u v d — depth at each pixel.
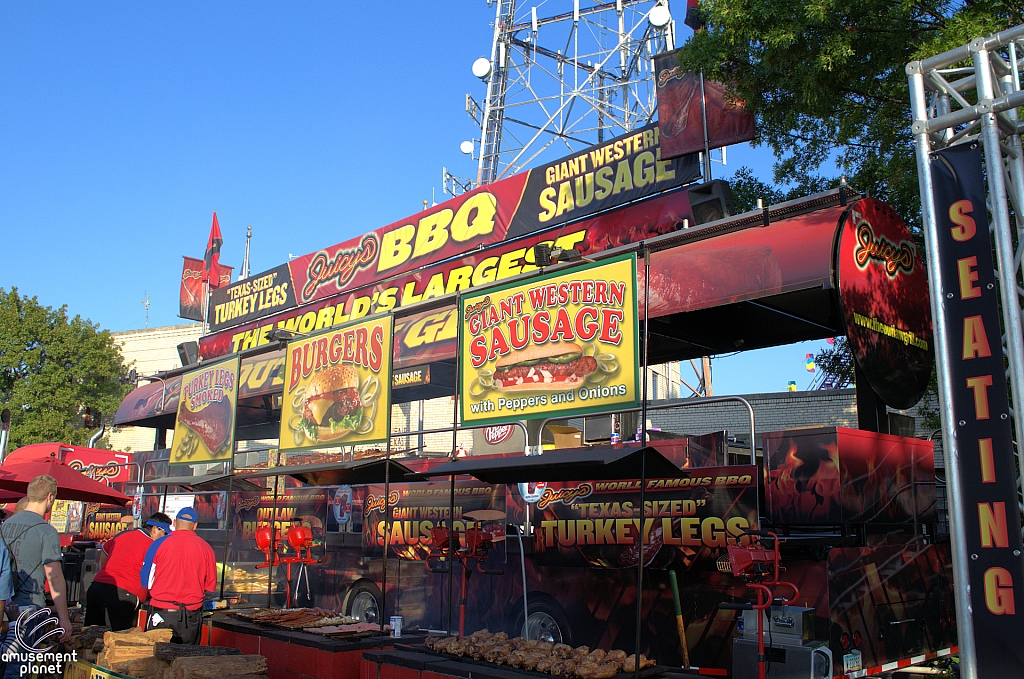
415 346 12.29
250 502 12.94
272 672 7.92
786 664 6.08
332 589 10.97
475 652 6.55
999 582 5.07
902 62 10.09
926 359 9.53
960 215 5.61
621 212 11.17
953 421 5.41
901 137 11.18
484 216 13.24
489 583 9.00
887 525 7.45
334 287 16.38
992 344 5.33
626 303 6.96
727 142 10.17
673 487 7.45
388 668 6.72
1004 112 5.73
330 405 9.89
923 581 7.66
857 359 8.16
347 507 10.98
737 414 19.83
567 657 6.21
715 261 8.87
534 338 7.71
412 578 9.88
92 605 9.29
